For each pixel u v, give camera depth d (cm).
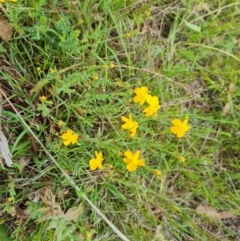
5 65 35
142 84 39
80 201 36
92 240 37
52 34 35
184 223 40
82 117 35
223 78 41
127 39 38
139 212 38
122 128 36
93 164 34
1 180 35
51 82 35
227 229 41
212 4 41
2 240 35
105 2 36
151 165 39
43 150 35
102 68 36
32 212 35
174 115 38
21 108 35
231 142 41
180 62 40
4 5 34
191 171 40
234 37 42
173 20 41
